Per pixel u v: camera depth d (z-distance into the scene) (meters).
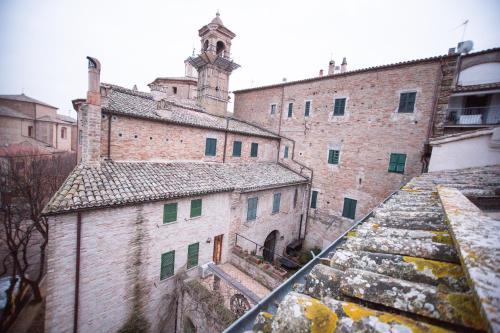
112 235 8.62
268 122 22.19
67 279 7.77
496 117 14.30
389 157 15.12
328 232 18.02
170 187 10.38
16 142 28.66
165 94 16.33
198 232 11.52
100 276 8.49
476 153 9.57
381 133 15.41
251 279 11.66
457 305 1.48
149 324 10.07
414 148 14.19
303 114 19.42
